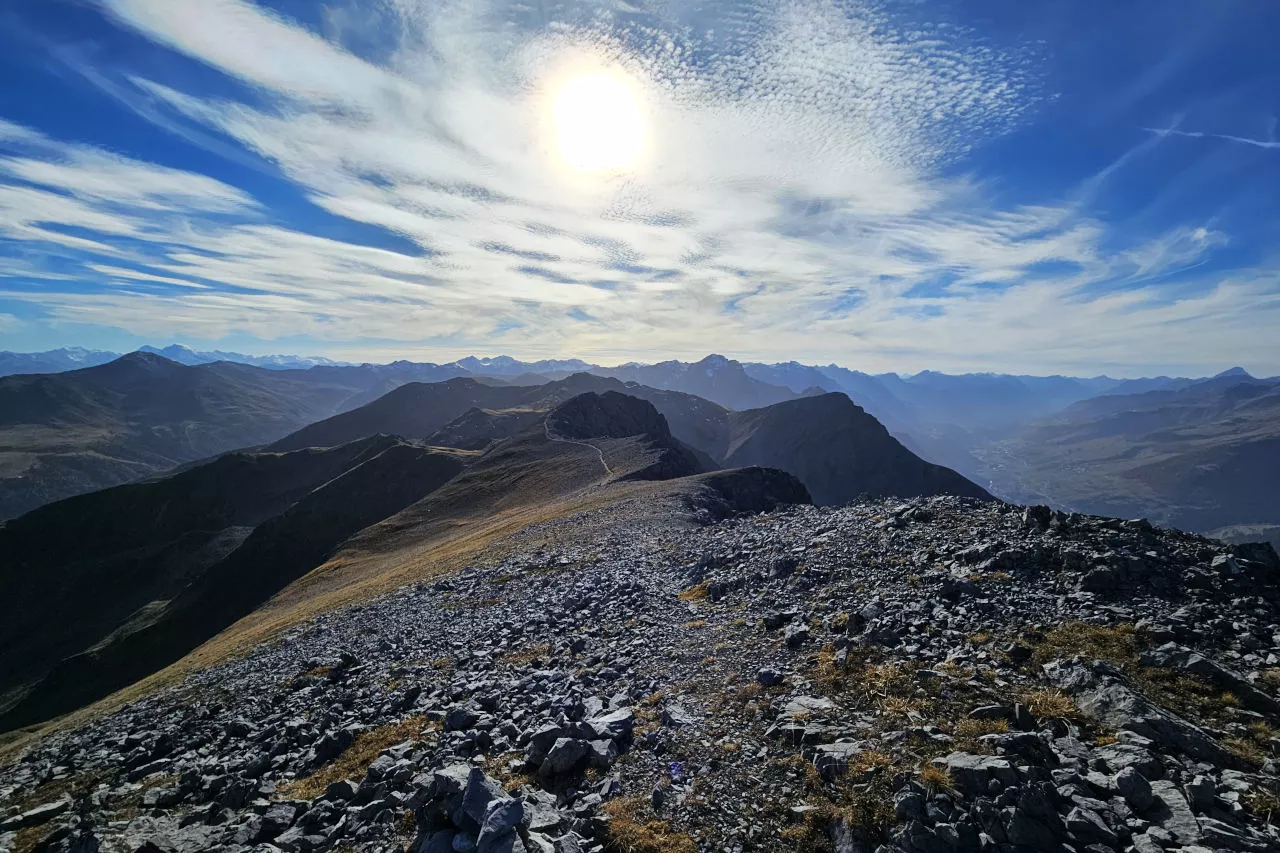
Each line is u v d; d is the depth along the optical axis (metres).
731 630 18.55
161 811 14.10
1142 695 10.92
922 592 17.38
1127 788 8.66
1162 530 18.62
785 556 24.06
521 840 9.19
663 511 45.38
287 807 12.59
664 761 11.66
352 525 147.25
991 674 12.39
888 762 9.88
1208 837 7.75
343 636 30.67
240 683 25.91
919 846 8.17
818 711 12.16
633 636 20.09
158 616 131.62
